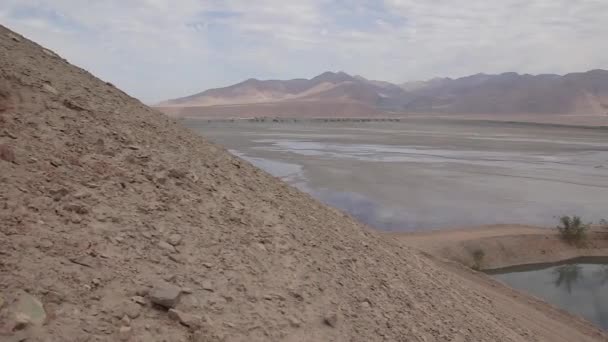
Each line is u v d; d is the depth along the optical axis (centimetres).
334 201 2869
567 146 7425
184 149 774
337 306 531
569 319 1377
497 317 986
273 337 414
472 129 12575
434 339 600
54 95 652
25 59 739
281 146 5972
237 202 671
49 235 387
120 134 661
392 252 966
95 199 473
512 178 3956
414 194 3166
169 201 552
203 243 503
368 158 4931
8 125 521
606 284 2006
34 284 328
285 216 734
